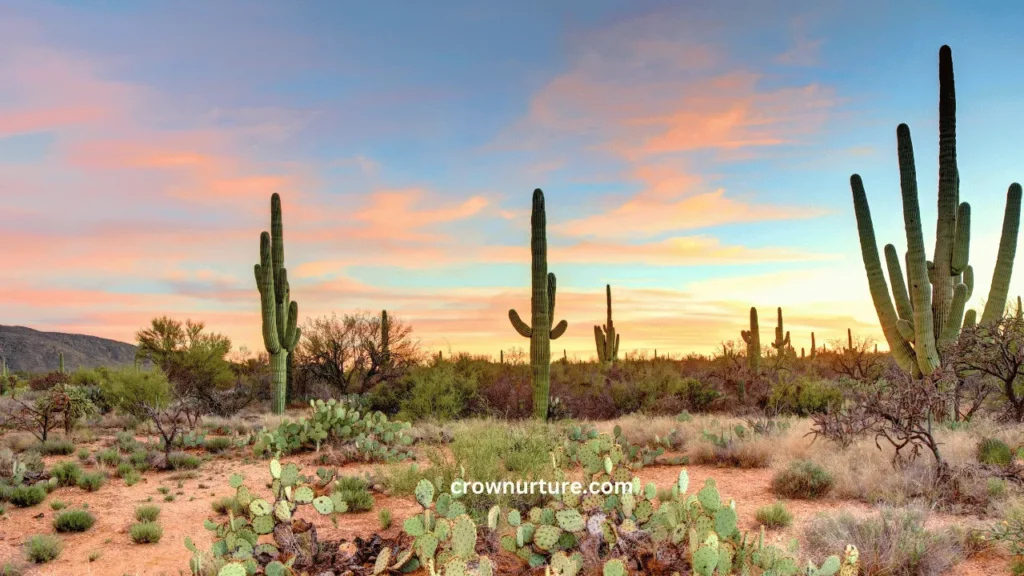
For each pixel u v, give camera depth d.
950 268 14.46
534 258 18.27
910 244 14.44
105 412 20.28
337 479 9.91
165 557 6.80
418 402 19.05
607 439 6.73
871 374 17.53
